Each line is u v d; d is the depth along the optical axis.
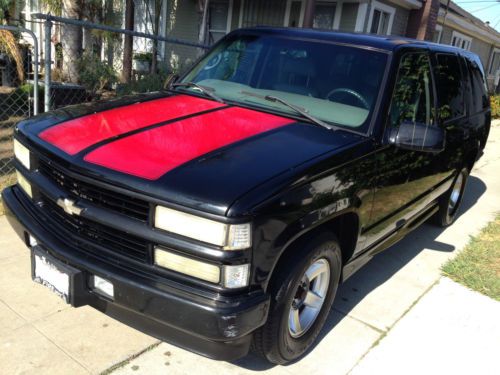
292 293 2.62
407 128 3.18
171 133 2.78
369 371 2.99
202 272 2.28
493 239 5.31
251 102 3.48
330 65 3.55
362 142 3.03
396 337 3.36
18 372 2.64
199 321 2.27
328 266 3.00
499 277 4.34
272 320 2.58
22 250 3.91
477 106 5.38
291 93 3.53
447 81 4.46
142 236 2.34
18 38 10.05
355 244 3.16
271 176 2.41
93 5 11.38
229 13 13.78
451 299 3.94
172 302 2.29
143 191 2.30
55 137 2.81
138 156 2.50
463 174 5.57
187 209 2.22
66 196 2.60
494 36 23.09
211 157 2.52
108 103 3.42
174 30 13.55
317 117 3.26
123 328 3.10
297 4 12.79
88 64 9.62
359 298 3.82
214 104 3.43
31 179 2.86
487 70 25.88
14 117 8.04
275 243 2.36
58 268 2.59
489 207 6.62
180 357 2.91
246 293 2.34
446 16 16.36
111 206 2.45
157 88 9.56
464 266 4.50
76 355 2.82
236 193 2.25
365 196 3.04
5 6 10.93
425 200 4.30
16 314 3.11
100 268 2.45
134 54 12.80
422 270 4.42
